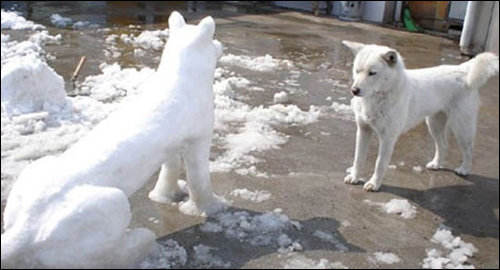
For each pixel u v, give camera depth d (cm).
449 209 374
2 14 948
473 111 401
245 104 588
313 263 299
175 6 1333
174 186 361
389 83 364
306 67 796
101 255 259
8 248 250
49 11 1098
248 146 465
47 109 501
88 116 504
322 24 1241
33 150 425
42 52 749
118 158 279
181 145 314
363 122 390
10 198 271
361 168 408
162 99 303
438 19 1334
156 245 300
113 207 259
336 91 673
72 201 254
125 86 609
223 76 702
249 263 295
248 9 1403
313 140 496
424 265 304
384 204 377
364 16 1367
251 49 897
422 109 404
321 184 403
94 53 770
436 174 434
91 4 1253
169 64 320
